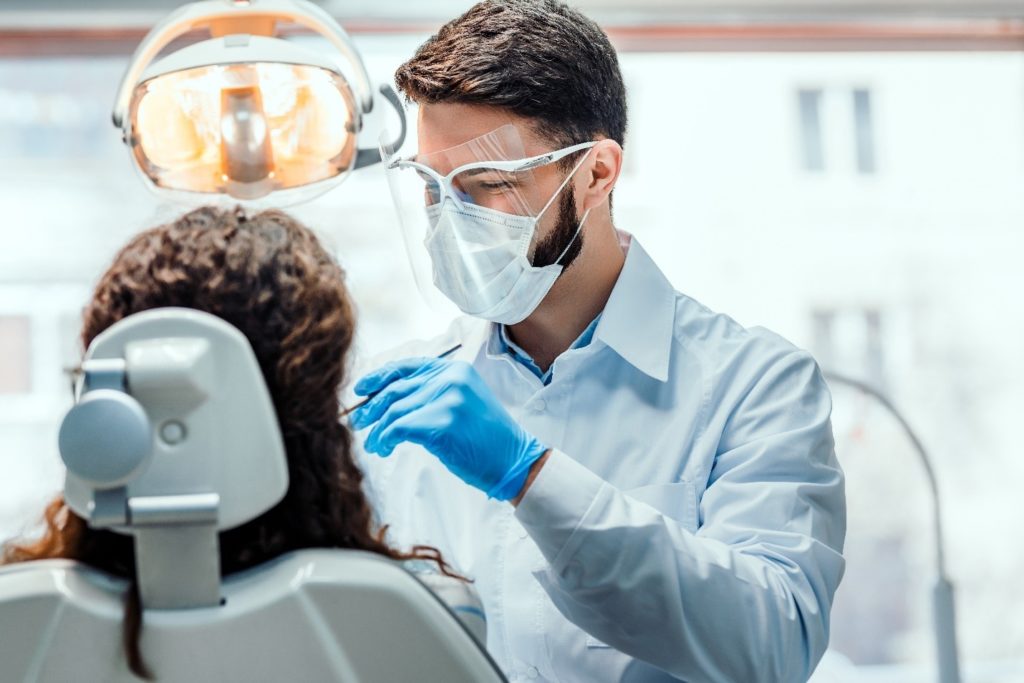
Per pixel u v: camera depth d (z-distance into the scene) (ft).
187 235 3.23
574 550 4.00
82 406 2.53
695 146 10.47
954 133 10.59
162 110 4.78
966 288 10.66
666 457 4.93
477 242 4.77
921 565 10.55
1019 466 10.63
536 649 4.88
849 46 10.41
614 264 5.27
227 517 2.71
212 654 2.72
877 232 10.63
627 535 3.99
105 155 9.75
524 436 4.11
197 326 2.70
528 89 4.74
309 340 3.16
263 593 2.75
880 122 10.61
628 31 10.12
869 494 10.52
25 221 9.66
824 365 10.55
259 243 3.22
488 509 5.09
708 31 10.19
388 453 4.06
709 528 4.62
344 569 2.80
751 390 4.94
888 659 10.58
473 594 3.40
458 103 4.78
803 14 10.03
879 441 10.52
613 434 5.02
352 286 3.65
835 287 10.58
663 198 10.46
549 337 5.30
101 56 9.70
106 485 2.55
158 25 4.91
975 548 10.58
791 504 4.53
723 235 10.50
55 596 2.70
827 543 4.65
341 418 3.36
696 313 5.34
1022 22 10.37
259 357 3.12
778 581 4.26
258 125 4.72
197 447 2.69
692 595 4.03
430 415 3.93
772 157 10.52
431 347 5.82
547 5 5.02
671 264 10.48
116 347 2.68
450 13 9.70
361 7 9.57
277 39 4.89
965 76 10.61
